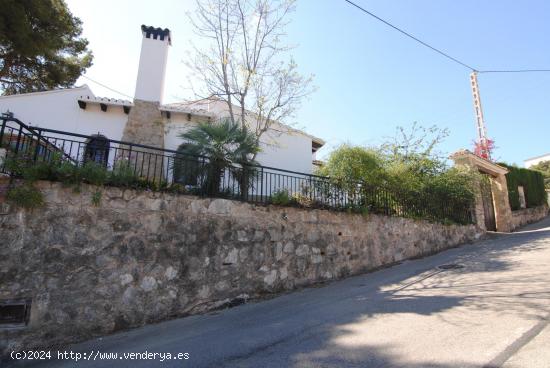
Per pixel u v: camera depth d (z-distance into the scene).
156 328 5.31
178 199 6.27
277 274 7.14
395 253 9.66
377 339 3.98
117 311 5.31
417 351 3.52
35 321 4.74
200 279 6.15
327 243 8.16
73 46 16.55
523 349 3.32
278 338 4.33
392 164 12.21
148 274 5.68
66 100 12.06
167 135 12.53
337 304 5.78
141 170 6.25
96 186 5.55
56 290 4.95
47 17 12.46
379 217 9.52
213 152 7.32
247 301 6.56
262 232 7.14
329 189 8.88
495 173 15.81
